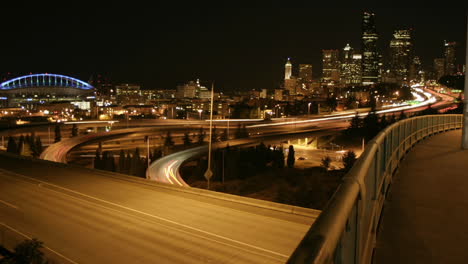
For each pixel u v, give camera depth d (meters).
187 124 143.00
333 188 40.69
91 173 35.28
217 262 14.52
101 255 15.55
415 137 14.17
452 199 5.88
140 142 126.88
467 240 4.09
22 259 13.85
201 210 21.66
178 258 14.98
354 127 114.81
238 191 46.56
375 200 4.27
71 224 19.78
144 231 18.30
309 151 104.94
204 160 69.62
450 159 10.24
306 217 19.98
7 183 31.23
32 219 20.84
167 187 28.08
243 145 89.94
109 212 21.80
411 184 7.05
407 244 3.97
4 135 105.50
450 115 22.72
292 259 1.35
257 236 17.20
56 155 77.06
